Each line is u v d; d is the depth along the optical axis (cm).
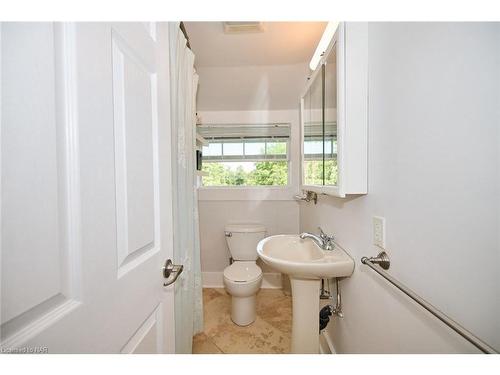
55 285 33
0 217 27
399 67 61
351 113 81
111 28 46
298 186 210
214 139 216
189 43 142
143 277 57
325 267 92
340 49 80
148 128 61
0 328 27
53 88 33
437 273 48
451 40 44
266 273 216
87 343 38
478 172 39
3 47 28
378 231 73
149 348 60
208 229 218
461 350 44
